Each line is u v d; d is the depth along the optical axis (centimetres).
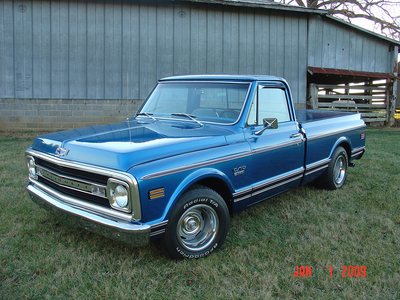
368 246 354
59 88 1162
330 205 481
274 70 1363
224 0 1201
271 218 431
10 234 362
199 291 276
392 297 274
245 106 372
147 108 443
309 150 462
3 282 280
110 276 294
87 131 358
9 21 1112
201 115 399
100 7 1160
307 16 1392
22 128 1159
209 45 1269
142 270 304
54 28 1138
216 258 326
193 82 416
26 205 445
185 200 301
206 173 315
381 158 797
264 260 325
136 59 1206
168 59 1232
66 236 365
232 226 406
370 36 1526
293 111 448
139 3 1189
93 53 1171
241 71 1316
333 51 1462
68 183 307
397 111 2148
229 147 345
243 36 1305
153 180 276
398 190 544
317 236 378
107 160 280
